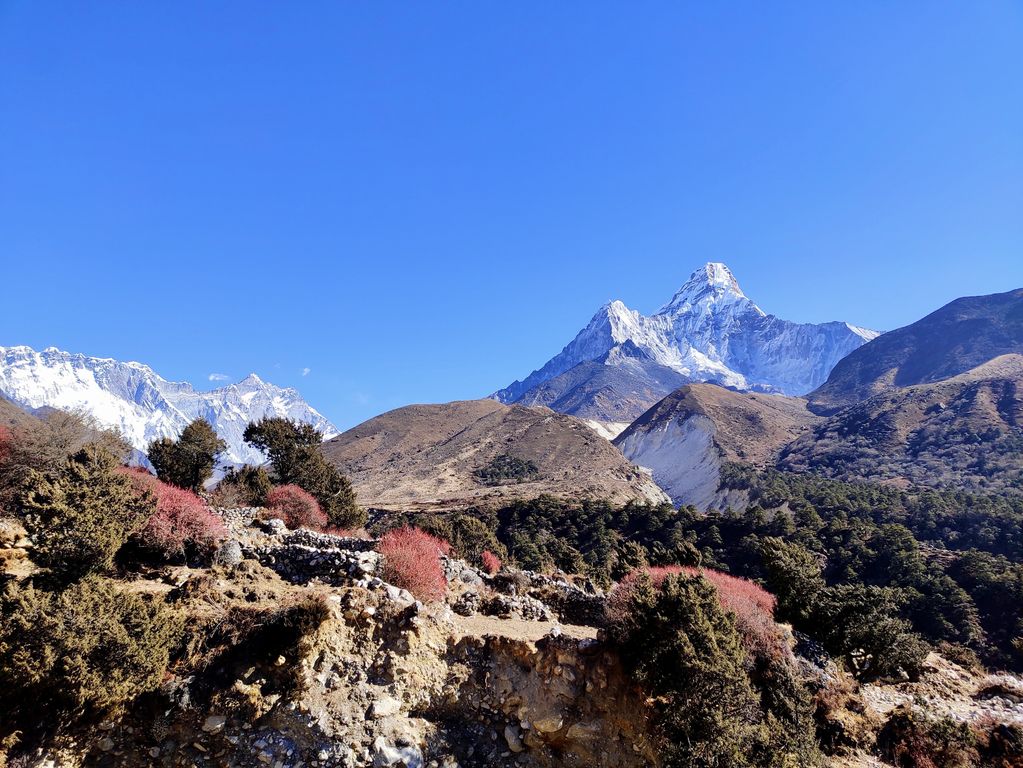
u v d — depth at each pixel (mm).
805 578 16938
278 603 11898
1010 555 53969
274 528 16859
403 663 10977
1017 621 39281
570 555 39531
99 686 9258
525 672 11539
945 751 13180
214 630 10883
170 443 23234
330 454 144500
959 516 62844
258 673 10336
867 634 15672
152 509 13523
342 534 23109
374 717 10133
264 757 9516
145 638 9922
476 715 11008
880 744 13266
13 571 11570
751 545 55594
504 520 73500
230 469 24344
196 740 9664
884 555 51469
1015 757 13328
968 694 17266
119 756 9414
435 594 13969
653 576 14750
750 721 10922
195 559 13719
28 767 8836
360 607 11508
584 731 10891
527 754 10703
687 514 66562
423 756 10125
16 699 9062
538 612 15062
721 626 11664
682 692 10664
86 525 11367
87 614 9633
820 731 13008
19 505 14109
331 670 10523
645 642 11352
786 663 13375
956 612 41406
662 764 10445
